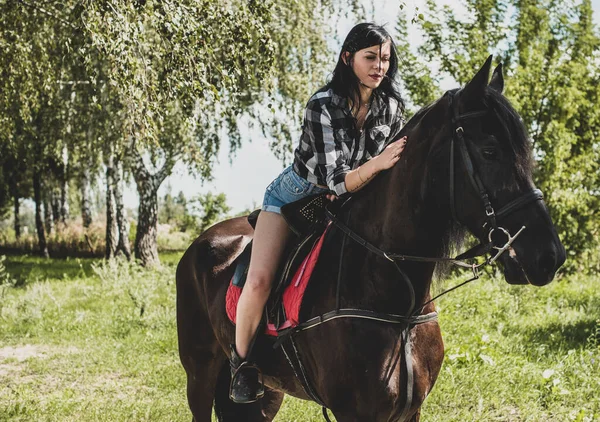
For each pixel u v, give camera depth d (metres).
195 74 6.22
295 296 3.07
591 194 15.13
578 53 15.80
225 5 6.48
